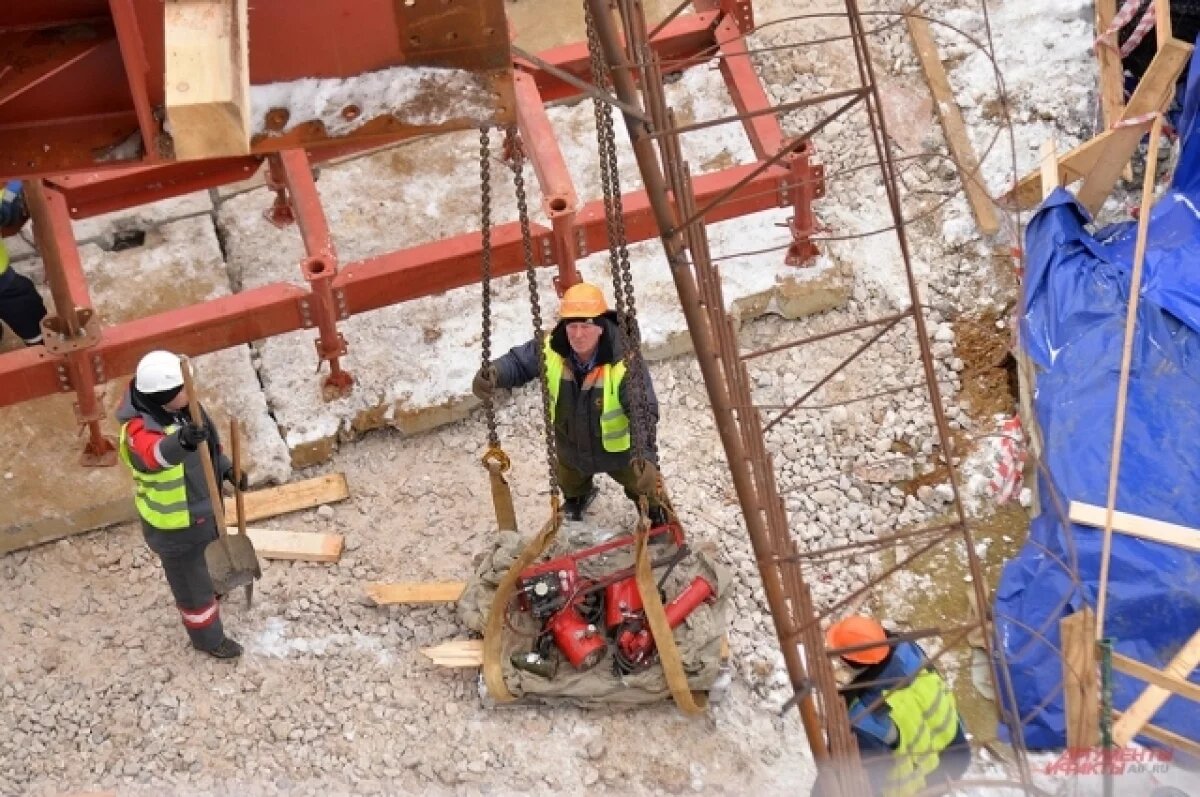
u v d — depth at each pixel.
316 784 14.91
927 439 17.12
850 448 17.08
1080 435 15.88
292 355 17.83
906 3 20.58
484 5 7.54
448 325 18.02
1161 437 15.70
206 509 14.23
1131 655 14.68
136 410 13.75
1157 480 15.39
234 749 15.17
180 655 15.85
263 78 7.65
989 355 17.81
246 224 19.19
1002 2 20.55
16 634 16.06
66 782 14.98
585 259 18.42
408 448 17.53
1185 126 17.83
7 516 16.55
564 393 14.51
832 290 17.92
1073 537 15.20
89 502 16.67
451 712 15.33
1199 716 14.16
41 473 16.89
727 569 15.70
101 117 8.01
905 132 19.62
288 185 16.55
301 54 7.61
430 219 19.12
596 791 14.73
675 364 18.00
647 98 10.33
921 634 10.72
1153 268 17.06
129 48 7.41
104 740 15.27
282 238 19.05
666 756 14.93
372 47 7.66
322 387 17.44
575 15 21.08
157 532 14.19
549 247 16.22
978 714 15.08
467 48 7.71
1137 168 19.05
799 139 9.31
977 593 10.43
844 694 12.37
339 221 19.12
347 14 7.50
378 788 14.86
